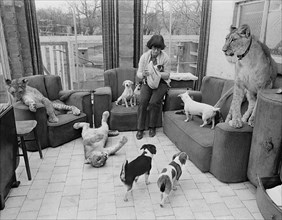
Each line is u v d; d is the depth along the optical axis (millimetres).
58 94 3096
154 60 2830
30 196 1922
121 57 3527
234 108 2066
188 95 2670
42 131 2572
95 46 3723
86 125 2730
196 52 3893
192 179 2145
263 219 1705
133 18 3381
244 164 2027
